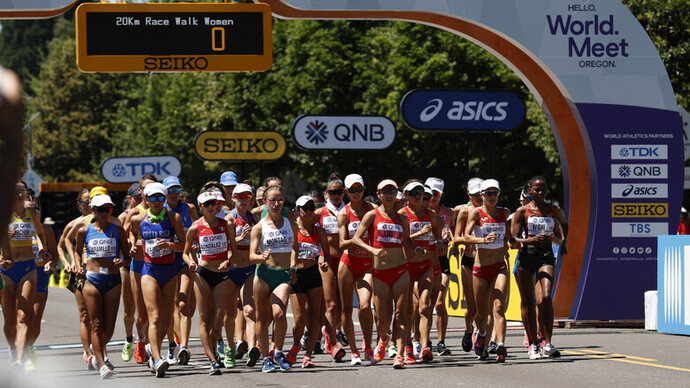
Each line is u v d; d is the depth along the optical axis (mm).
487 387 16938
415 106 36125
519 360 21234
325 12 28594
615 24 29344
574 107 29422
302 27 81875
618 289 29391
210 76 93938
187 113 100938
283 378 18812
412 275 21234
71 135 153250
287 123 82750
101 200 19156
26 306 19703
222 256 19812
